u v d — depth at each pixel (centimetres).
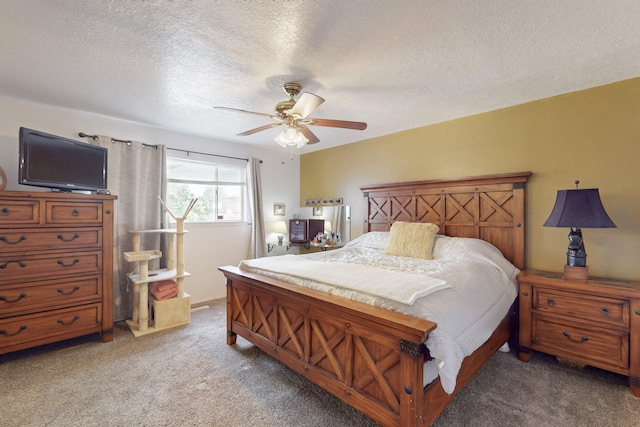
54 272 243
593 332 206
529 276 236
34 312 234
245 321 246
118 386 199
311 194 490
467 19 157
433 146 343
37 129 281
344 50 188
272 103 280
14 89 248
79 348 254
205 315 340
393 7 147
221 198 423
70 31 169
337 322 167
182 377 210
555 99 262
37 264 235
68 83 237
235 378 209
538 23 160
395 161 379
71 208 251
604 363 202
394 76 223
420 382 135
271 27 164
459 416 169
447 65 207
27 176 237
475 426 161
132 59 200
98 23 161
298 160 508
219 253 412
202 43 181
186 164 390
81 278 255
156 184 351
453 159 326
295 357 197
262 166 461
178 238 316
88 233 259
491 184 293
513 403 182
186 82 235
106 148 294
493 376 213
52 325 241
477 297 187
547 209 267
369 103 279
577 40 176
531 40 176
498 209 288
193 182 395
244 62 203
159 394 190
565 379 209
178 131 371
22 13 152
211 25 163
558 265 262
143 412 173
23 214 230
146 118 322
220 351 250
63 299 246
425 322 135
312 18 156
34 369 219
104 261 267
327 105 285
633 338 191
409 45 182
